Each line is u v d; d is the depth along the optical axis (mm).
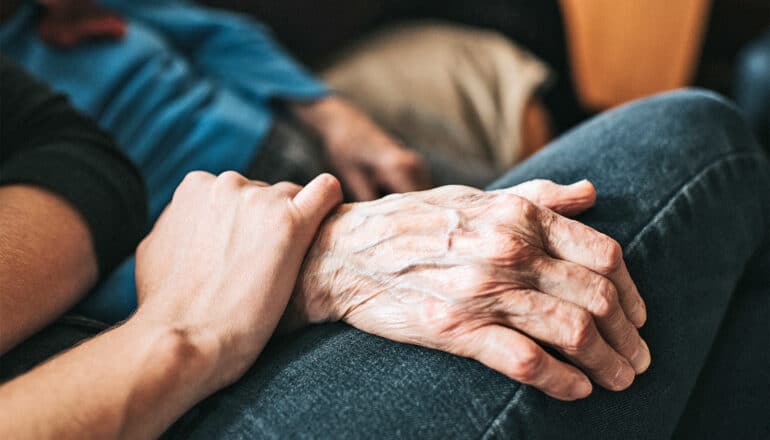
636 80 1965
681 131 654
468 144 1407
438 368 550
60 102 743
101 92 974
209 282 586
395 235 594
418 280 576
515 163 1413
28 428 499
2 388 521
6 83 722
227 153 953
